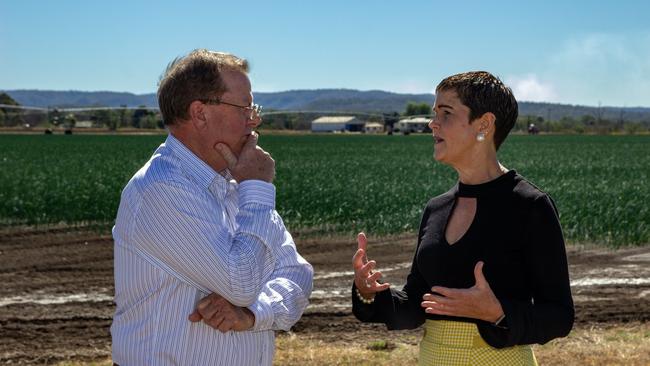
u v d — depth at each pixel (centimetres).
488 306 296
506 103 325
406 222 1430
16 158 3694
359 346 718
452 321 319
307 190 1817
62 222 1519
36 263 1116
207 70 290
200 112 291
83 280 1002
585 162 3884
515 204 317
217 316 283
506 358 316
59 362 672
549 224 313
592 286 978
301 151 5350
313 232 1420
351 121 15425
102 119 13125
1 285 968
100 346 720
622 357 657
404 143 7062
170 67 299
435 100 333
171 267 285
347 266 1105
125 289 292
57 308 849
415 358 662
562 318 308
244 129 299
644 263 1144
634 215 1462
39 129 11506
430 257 332
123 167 2797
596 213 1449
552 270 313
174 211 281
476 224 322
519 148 5912
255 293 287
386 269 1099
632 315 833
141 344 287
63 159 3603
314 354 673
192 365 287
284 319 305
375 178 2370
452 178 2327
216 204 292
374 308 340
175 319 286
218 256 279
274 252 296
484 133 323
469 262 321
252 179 299
